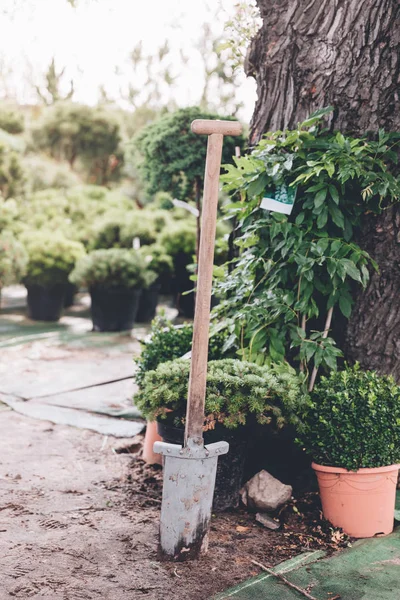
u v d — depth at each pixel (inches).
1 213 364.8
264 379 122.9
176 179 235.5
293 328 135.5
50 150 590.9
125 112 615.8
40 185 540.7
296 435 135.2
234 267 168.2
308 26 142.3
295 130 141.9
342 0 137.3
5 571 104.7
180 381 124.6
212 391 120.6
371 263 139.5
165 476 110.3
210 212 106.7
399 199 130.4
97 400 218.1
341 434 118.3
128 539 118.0
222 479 130.4
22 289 570.6
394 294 138.9
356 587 102.7
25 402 215.8
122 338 331.0
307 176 125.1
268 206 135.2
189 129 223.5
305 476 140.3
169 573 106.2
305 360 140.6
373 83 136.6
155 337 166.6
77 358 282.5
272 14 148.3
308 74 144.1
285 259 138.9
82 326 371.6
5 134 430.0
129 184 611.8
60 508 131.7
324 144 132.4
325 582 104.3
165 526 110.7
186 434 108.4
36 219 430.6
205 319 107.6
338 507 122.0
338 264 127.8
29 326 367.9
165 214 413.7
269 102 154.2
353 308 141.8
